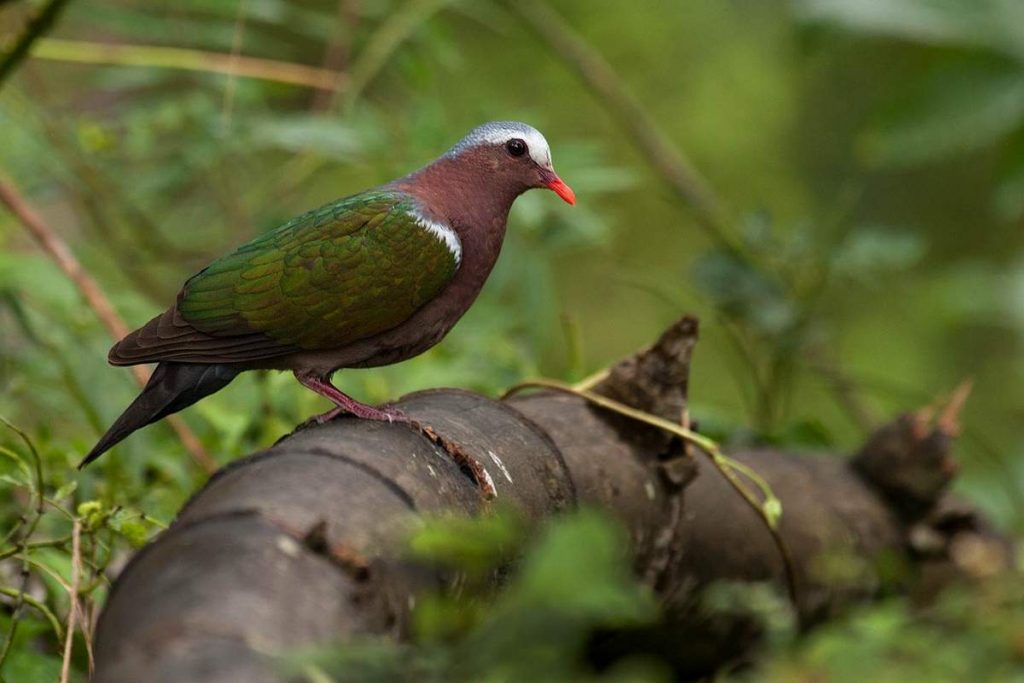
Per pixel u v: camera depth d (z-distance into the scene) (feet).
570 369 34.99
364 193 27.30
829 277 41.16
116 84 43.50
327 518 17.62
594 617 15.60
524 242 38.68
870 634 22.04
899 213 73.87
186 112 41.29
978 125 36.68
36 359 33.83
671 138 74.08
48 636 26.84
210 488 18.65
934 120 36.81
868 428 45.60
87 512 23.38
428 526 15.70
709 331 53.47
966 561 32.60
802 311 40.83
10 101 41.68
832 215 46.14
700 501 29.01
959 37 36.17
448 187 28.25
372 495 18.69
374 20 53.78
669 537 26.71
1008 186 38.14
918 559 32.55
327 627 15.89
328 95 49.49
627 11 74.38
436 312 27.63
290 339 26.08
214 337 25.75
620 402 26.53
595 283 71.61
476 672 14.51
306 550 16.78
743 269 41.06
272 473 18.53
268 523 17.03
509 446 23.62
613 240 71.20
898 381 68.59
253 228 44.09
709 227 44.78
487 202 28.60
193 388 25.90
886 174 73.87
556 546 13.33
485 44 69.00
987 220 73.36
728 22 75.20
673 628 28.86
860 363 68.95
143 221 43.09
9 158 40.93
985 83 36.55
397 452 20.17
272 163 55.83
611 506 25.38
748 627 29.30
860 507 32.01
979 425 68.80
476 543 14.84
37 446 28.55
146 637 15.24
